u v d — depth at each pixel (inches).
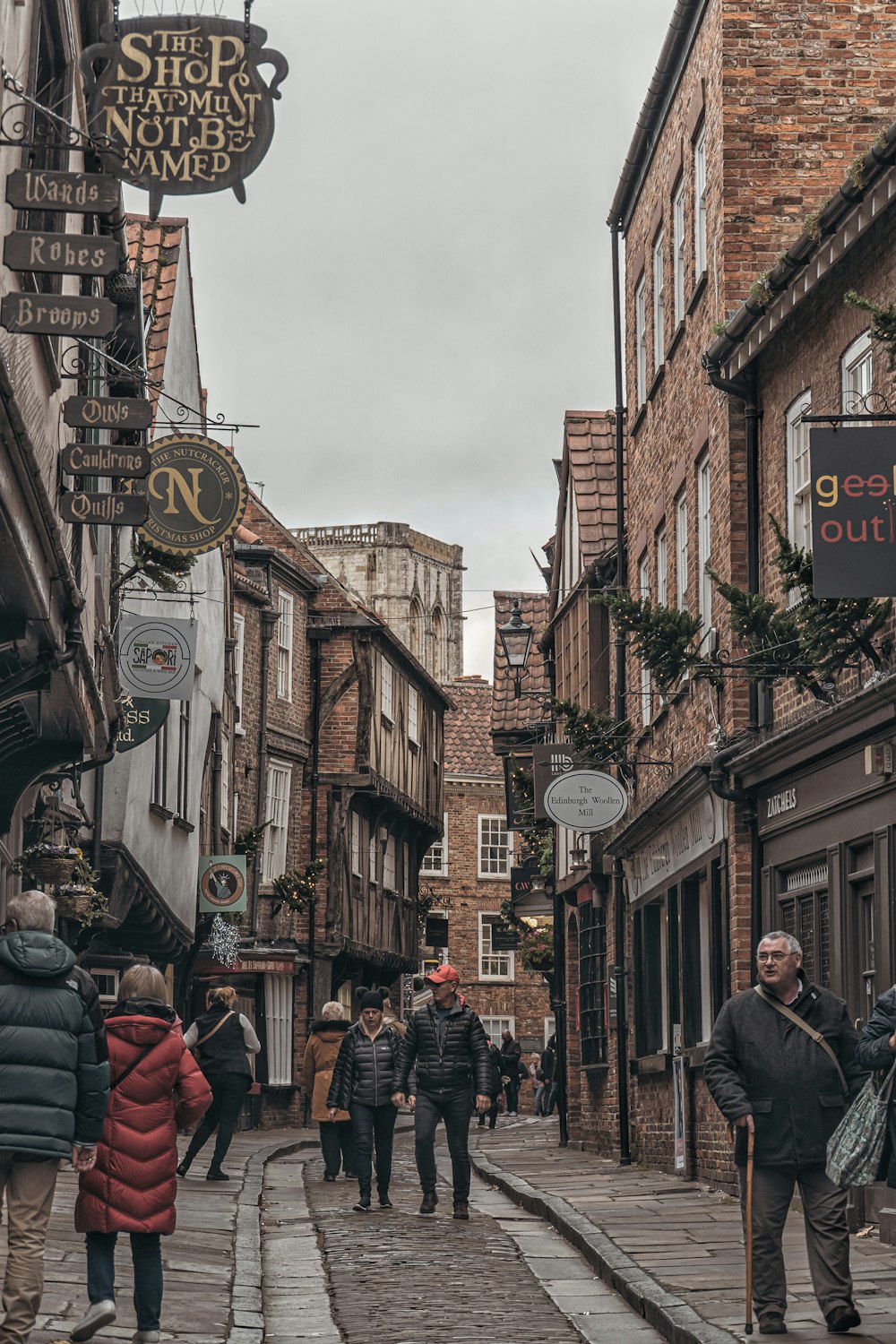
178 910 1124.5
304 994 1619.1
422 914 2212.1
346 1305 443.5
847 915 589.9
